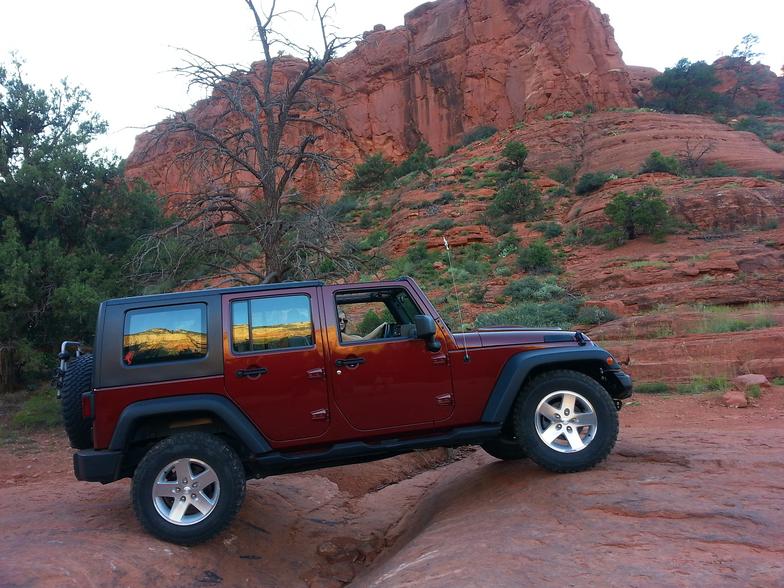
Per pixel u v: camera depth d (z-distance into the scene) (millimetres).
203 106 12266
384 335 5484
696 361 13055
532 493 4645
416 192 54438
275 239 11625
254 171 11766
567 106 70750
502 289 28969
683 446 5832
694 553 3316
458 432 4941
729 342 13367
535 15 76688
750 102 78188
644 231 34344
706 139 53406
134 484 4535
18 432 12359
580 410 5023
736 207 34344
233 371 4703
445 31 82438
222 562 4629
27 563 3943
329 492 7273
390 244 43875
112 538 4543
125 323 4742
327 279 11992
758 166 46719
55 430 12539
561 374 5004
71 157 15734
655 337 16625
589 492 4426
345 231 12656
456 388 4965
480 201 49625
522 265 32844
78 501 6168
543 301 26203
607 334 17391
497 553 3658
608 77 70625
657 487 4418
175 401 4602
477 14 80250
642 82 78250
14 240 14086
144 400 4605
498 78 77000
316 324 4891
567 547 3594
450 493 5855
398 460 8633
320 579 4918
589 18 73125
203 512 4578
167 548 4457
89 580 3799
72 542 4430
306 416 4770
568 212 43688
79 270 15148
